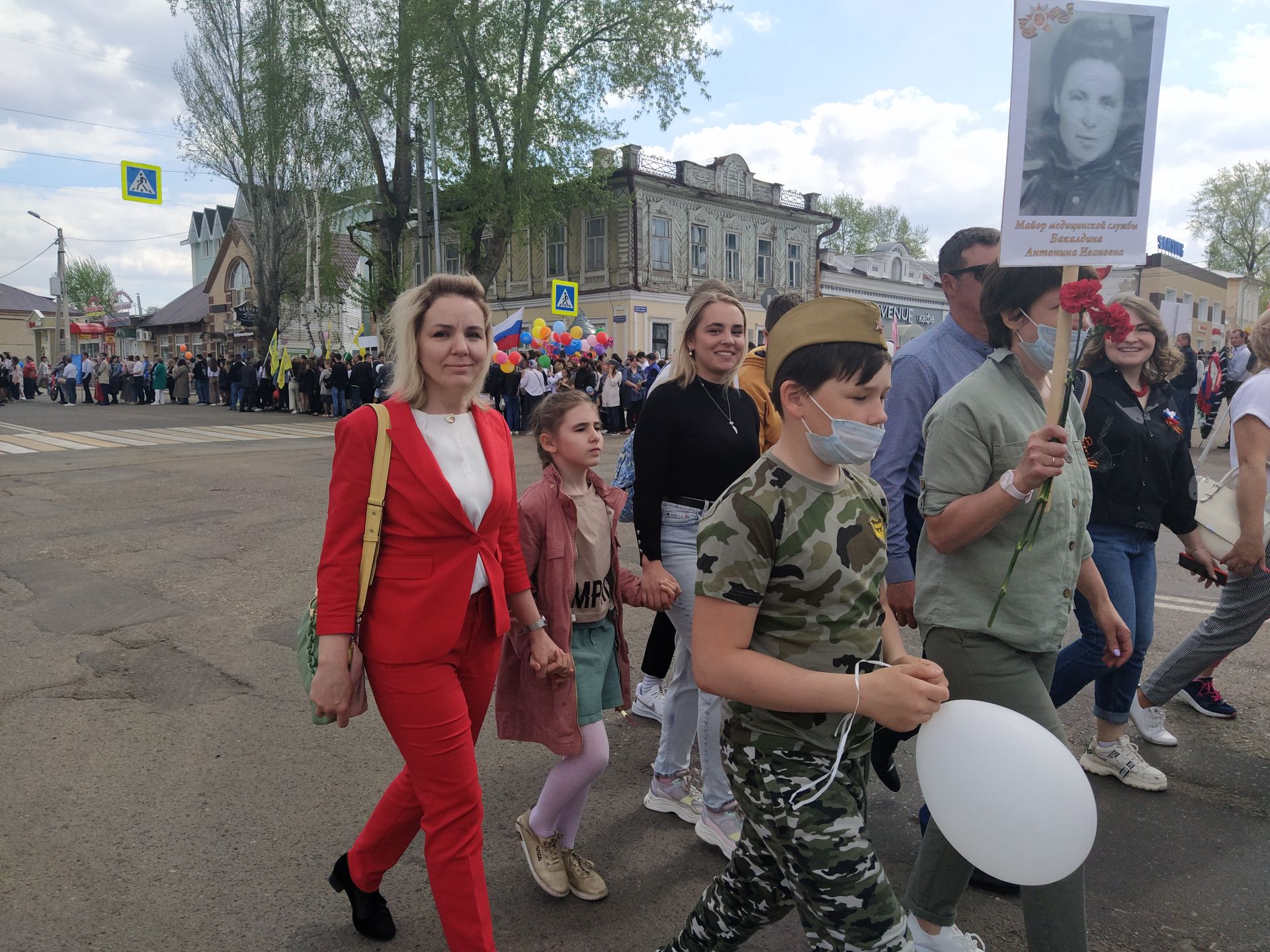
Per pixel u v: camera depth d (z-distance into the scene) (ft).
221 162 89.76
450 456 6.70
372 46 76.13
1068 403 6.06
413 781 6.67
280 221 90.84
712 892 6.15
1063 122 5.84
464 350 6.61
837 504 5.47
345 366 71.56
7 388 106.01
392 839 7.47
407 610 6.44
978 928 8.05
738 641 5.30
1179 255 125.18
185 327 162.91
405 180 81.25
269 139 84.12
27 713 12.66
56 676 14.12
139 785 10.58
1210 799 10.46
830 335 5.18
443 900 6.53
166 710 12.85
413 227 85.92
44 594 18.84
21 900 8.25
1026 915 6.23
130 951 7.58
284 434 56.03
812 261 114.21
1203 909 8.32
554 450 8.64
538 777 11.03
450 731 6.53
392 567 6.47
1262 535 10.22
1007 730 5.35
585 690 8.50
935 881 7.06
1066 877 6.06
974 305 8.60
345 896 8.46
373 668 6.55
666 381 9.54
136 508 28.76
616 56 74.69
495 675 7.23
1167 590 19.94
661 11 72.84
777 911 5.94
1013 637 6.75
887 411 8.48
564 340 66.03
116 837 9.42
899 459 8.35
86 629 16.48
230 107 86.94
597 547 8.87
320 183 84.53
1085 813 5.26
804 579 5.33
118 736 11.94
